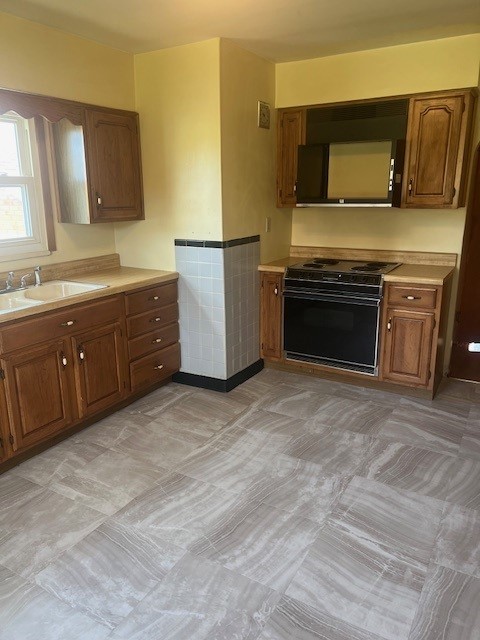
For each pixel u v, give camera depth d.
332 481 2.63
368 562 2.06
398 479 2.65
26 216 3.26
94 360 3.12
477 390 3.82
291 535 2.22
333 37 3.26
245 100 3.57
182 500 2.48
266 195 3.99
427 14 2.87
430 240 3.96
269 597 1.89
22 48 2.90
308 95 3.83
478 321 3.99
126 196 3.61
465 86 3.33
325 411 3.46
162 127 3.56
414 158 3.53
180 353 3.92
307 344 3.93
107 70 3.42
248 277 3.88
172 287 3.72
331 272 3.70
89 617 1.80
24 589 1.93
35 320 2.70
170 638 1.71
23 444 2.73
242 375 3.98
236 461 2.84
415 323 3.50
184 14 2.81
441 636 1.72
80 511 2.39
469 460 2.83
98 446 3.01
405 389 3.73
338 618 1.79
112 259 3.93
